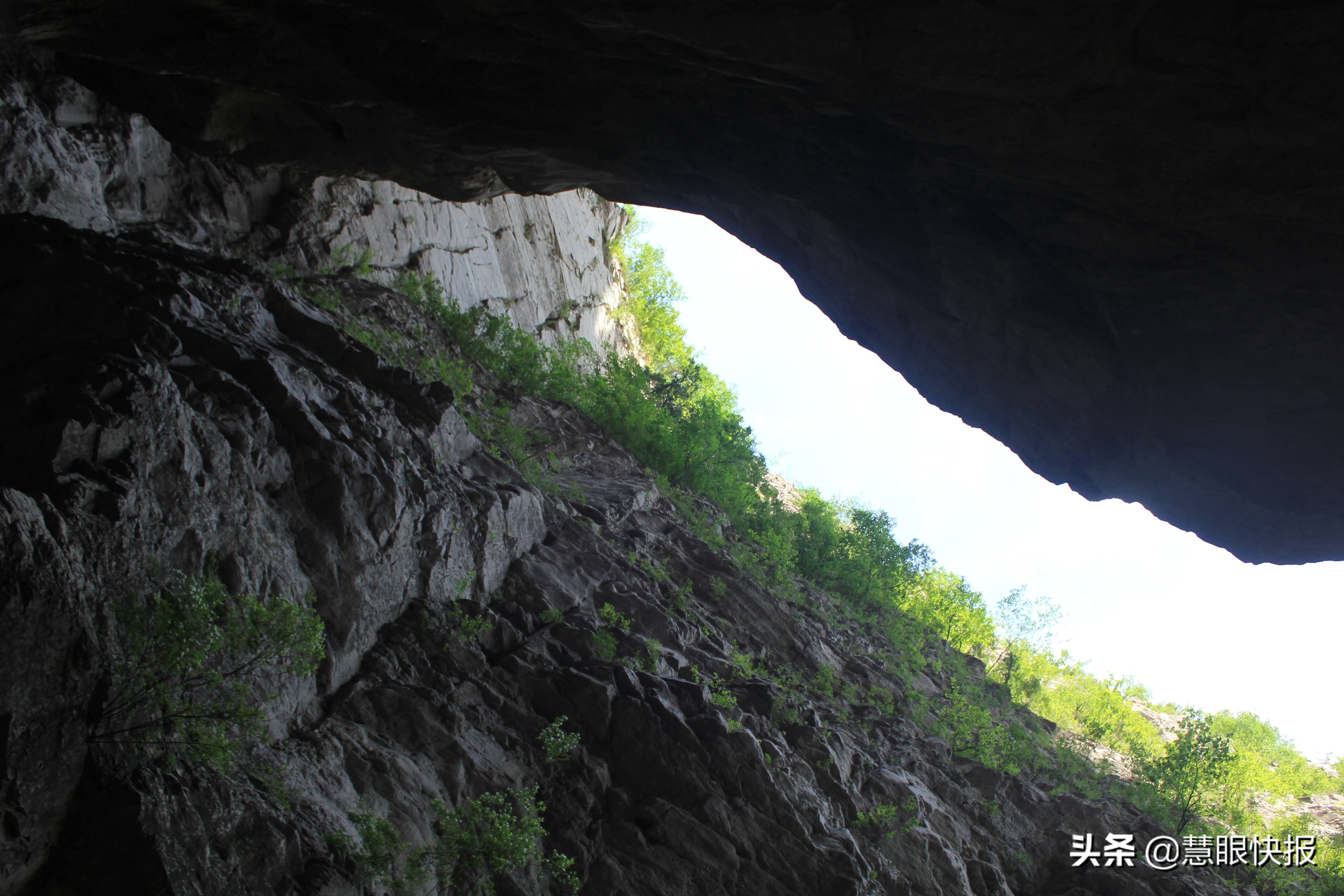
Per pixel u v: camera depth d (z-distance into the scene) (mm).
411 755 9773
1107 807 22094
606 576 16266
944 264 9914
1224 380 9289
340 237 21203
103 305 9430
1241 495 10469
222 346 10117
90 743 6473
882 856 14805
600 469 23297
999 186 8242
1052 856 19781
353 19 8805
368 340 18016
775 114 8633
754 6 6398
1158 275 8406
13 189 12625
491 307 29797
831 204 9898
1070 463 12055
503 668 12047
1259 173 6703
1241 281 8078
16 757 5867
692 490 28125
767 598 21344
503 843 8727
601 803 11422
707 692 13367
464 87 9789
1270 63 5844
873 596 30562
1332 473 9711
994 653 36344
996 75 6523
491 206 30891
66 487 7133
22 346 8984
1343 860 27500
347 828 8070
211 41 9562
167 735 6910
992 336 10711
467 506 12977
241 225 18453
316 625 8086
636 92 9062
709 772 12125
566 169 12203
